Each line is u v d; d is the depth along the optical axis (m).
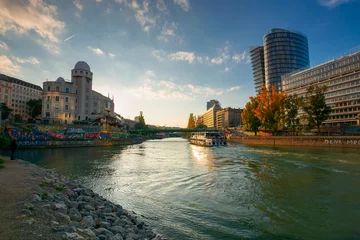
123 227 8.39
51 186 11.86
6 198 8.33
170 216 11.12
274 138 62.09
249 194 14.85
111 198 14.12
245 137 74.12
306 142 53.69
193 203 13.12
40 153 40.06
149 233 8.37
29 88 123.12
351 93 81.38
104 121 77.12
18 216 6.72
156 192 15.45
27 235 5.63
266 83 139.12
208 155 38.78
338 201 13.26
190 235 9.03
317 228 9.84
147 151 49.62
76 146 54.75
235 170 23.59
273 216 11.16
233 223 10.31
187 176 20.69
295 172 21.86
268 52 138.50
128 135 85.81
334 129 60.19
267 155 36.75
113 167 25.77
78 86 79.31
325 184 17.08
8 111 73.69
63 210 8.20
